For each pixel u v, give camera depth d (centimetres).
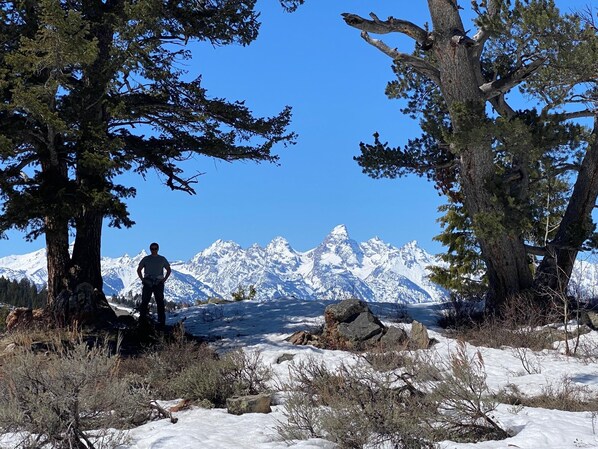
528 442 729
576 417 855
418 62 2111
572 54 1873
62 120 1755
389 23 2034
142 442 795
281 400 1066
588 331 1773
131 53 1897
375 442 731
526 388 1129
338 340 1661
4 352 1444
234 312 2250
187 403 1082
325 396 904
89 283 2002
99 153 1819
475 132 1928
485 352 1534
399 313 2150
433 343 1652
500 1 1955
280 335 1822
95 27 2041
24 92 1680
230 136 2283
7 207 1753
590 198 2231
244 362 1186
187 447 758
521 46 1997
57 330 1569
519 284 2166
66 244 2092
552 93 2094
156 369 1284
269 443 773
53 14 1662
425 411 811
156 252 1894
